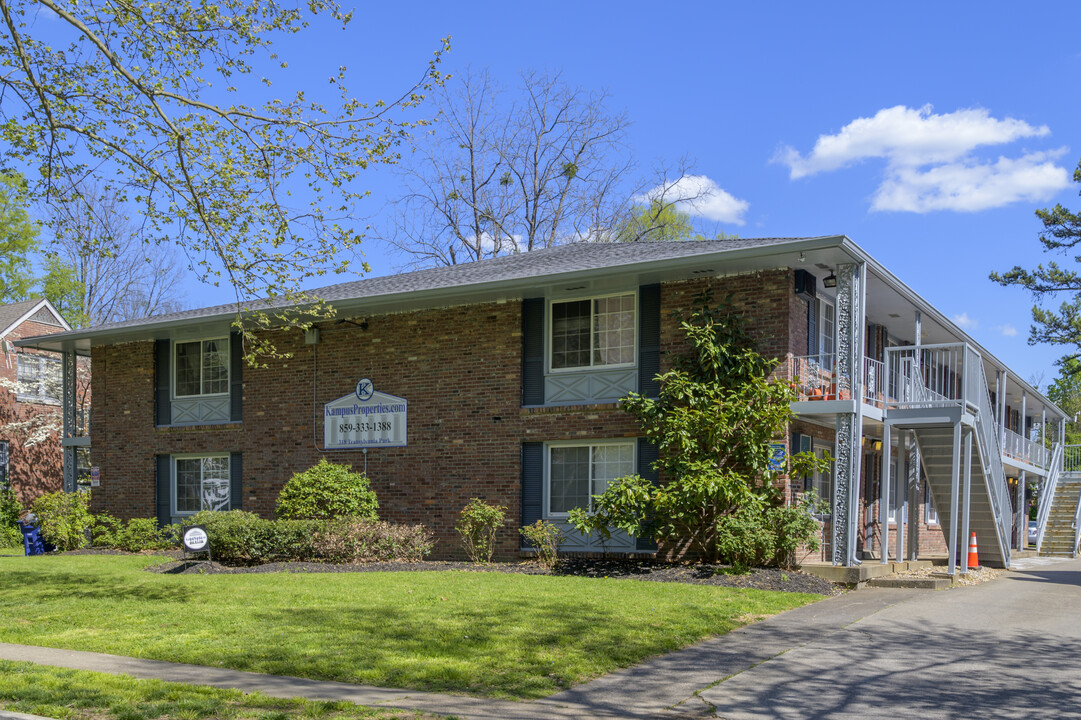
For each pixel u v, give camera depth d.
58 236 13.86
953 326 23.33
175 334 23.81
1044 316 41.00
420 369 20.50
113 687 7.91
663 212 43.12
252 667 8.86
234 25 12.52
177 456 24.16
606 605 12.38
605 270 17.42
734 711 7.61
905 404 17.97
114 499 24.94
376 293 20.58
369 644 9.85
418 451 20.31
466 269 23.84
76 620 11.53
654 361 18.06
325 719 6.99
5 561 20.31
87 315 46.09
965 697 8.05
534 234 42.16
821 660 9.42
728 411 16.41
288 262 13.30
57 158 13.02
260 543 18.31
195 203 12.90
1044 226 41.91
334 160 13.04
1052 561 25.42
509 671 8.73
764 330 17.08
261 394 22.64
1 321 35.00
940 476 20.09
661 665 9.20
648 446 17.97
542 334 19.30
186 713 7.09
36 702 7.40
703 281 17.77
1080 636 10.73
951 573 16.23
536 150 42.06
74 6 12.30
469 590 13.86
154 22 12.44
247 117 12.97
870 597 14.02
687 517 16.39
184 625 11.09
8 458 33.84
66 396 26.56
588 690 8.20
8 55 12.39
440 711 7.32
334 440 21.44
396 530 18.98
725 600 13.00
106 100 12.62
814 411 16.48
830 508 18.89
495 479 19.38
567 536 18.67
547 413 18.95
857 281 16.56
